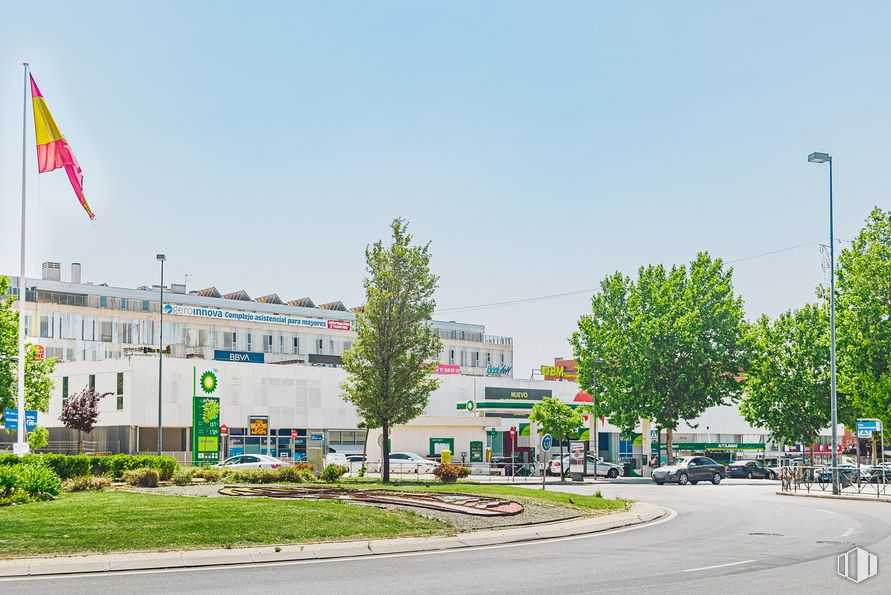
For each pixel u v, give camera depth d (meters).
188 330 101.00
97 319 99.19
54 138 29.22
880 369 46.53
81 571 14.38
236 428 68.19
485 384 85.00
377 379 40.12
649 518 25.44
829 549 17.73
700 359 62.16
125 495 24.52
